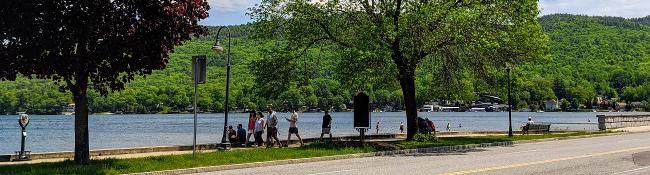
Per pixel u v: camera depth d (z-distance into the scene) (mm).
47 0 14961
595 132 41375
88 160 17719
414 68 29109
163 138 66438
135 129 94000
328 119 29453
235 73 167500
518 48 29609
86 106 17609
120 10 15961
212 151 23156
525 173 15844
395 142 28234
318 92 132750
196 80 19625
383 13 27844
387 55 25281
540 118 142625
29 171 15820
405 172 16406
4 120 146500
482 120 134500
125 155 22047
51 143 61438
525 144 30562
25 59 15234
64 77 16312
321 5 28531
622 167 17406
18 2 14508
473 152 24750
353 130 80625
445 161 20094
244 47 173500
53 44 15055
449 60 29969
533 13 28797
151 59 16891
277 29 30188
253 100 155750
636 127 47844
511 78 34844
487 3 27906
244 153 21203
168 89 173375
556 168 17172
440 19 26078
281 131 72688
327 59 31562
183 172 17000
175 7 16266
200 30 17344
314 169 17734
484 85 32656
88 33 15648
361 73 28719
